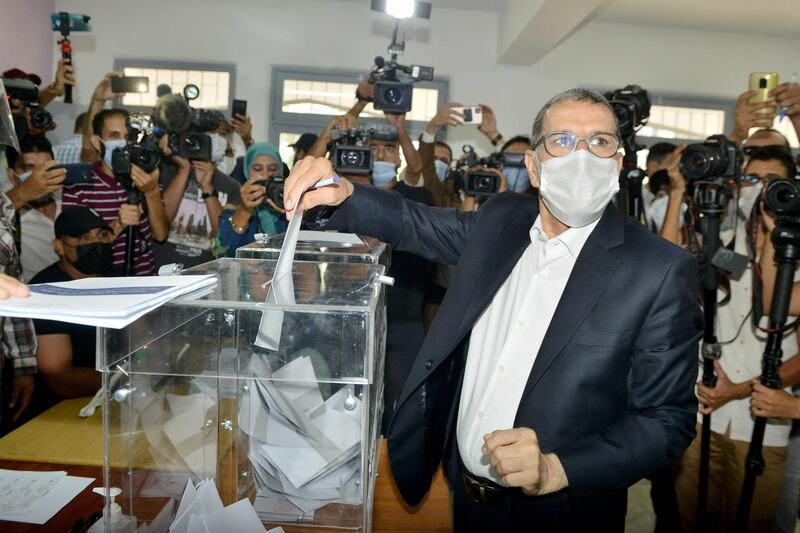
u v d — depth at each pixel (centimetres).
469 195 285
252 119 564
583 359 101
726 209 193
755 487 177
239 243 242
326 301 70
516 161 284
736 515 176
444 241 128
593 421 102
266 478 73
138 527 69
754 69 581
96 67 546
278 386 69
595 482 94
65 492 101
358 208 119
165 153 256
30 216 267
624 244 106
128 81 333
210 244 272
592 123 104
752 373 181
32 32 507
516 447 85
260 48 559
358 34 562
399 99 272
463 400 123
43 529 91
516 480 85
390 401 230
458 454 126
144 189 230
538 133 111
